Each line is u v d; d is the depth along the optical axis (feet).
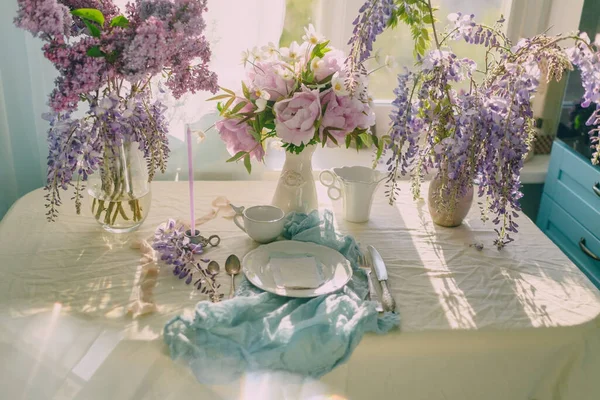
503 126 3.65
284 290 3.44
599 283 5.54
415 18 4.02
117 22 3.58
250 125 4.07
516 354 3.30
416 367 3.26
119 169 3.88
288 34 6.33
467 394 3.36
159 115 4.01
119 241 4.09
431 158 4.11
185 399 3.11
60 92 3.36
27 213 4.42
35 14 3.20
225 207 4.68
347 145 4.17
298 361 3.11
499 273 3.89
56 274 3.64
